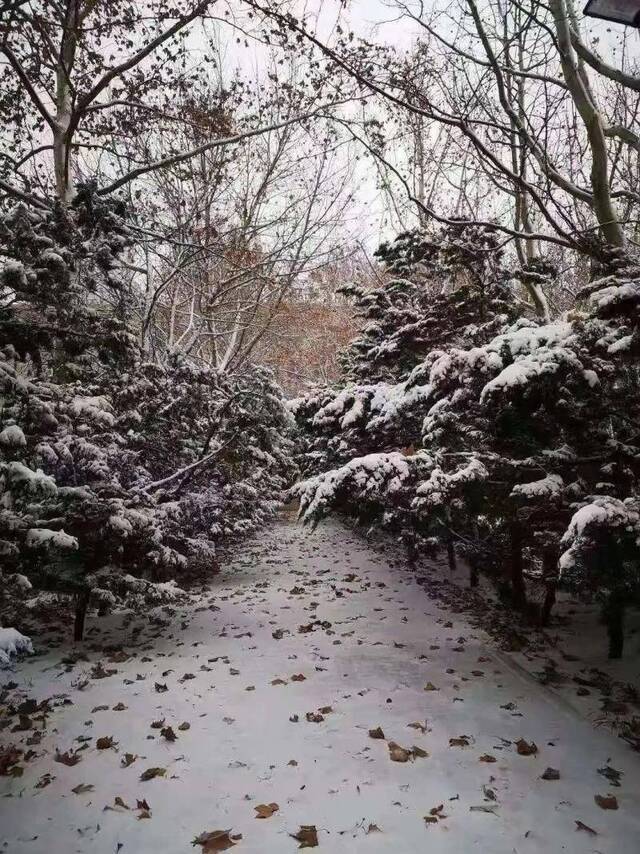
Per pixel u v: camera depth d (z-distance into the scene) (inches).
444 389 208.2
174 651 220.4
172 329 614.5
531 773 127.1
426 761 133.0
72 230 231.3
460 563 366.3
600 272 238.8
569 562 137.3
